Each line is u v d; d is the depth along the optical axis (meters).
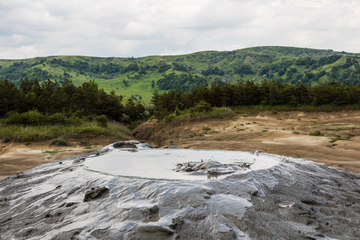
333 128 21.41
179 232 3.27
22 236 3.54
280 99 40.09
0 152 12.64
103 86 193.62
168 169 5.99
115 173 5.51
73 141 16.09
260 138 17.52
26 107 28.72
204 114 28.23
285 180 5.34
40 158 11.21
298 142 14.12
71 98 39.31
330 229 3.44
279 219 3.64
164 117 30.27
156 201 4.04
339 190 5.19
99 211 3.95
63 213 4.05
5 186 5.88
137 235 3.25
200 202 3.89
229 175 5.18
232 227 3.32
